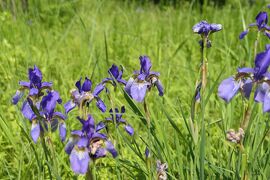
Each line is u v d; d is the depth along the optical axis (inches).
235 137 37.0
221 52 99.7
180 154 47.2
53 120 38.8
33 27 115.9
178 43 115.7
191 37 116.1
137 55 104.6
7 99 72.8
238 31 115.3
